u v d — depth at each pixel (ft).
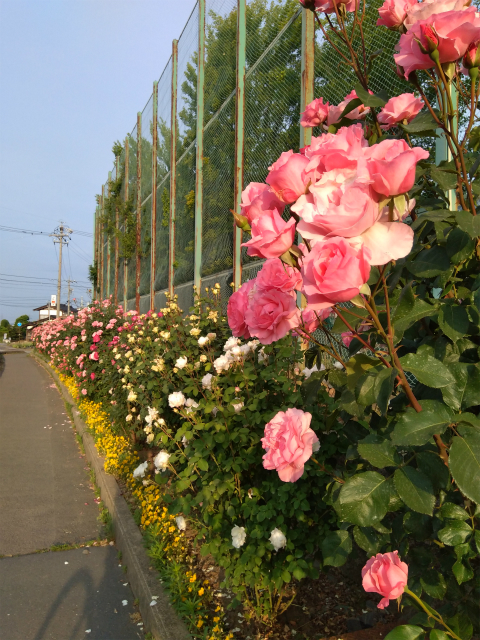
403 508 4.43
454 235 3.91
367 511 3.51
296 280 4.05
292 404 8.12
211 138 22.94
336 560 4.98
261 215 3.21
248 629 7.97
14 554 11.92
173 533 10.72
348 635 6.79
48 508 14.84
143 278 40.98
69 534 13.07
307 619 7.98
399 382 3.38
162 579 9.43
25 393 40.06
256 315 4.25
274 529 7.39
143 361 15.80
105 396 23.58
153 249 35.42
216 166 22.24
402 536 4.33
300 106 14.57
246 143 18.39
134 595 9.98
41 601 9.89
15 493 16.11
